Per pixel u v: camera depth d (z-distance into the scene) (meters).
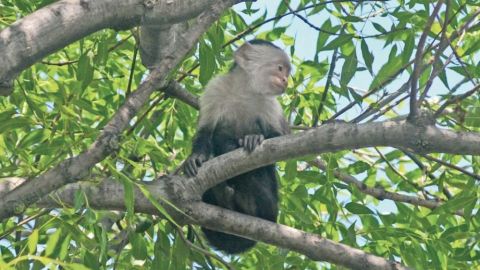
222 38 13.32
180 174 11.72
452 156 14.41
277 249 13.41
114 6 8.52
